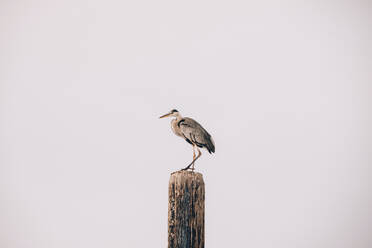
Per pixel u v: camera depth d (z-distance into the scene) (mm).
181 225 2973
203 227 3045
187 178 3016
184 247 2951
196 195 3008
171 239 3008
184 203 2984
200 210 3027
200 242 3002
